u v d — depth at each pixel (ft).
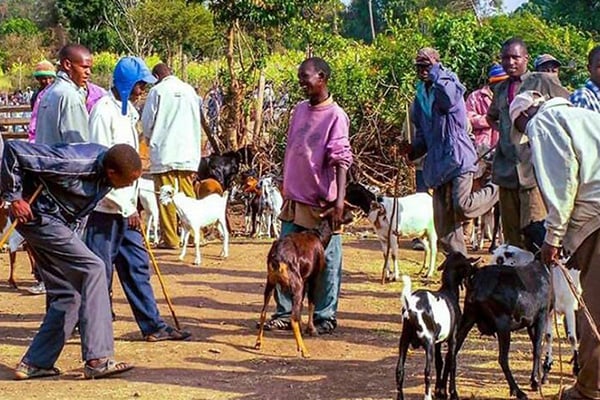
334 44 60.90
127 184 22.56
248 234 48.49
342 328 28.27
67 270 22.70
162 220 41.86
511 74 27.32
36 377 22.99
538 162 18.98
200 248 42.39
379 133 55.21
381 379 22.76
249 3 56.29
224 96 59.47
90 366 22.85
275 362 24.53
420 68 29.60
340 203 26.71
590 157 18.74
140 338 26.91
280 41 63.41
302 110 27.61
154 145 41.45
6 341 26.68
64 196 22.45
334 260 27.45
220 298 32.27
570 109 19.06
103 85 122.21
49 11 212.43
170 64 110.73
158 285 34.17
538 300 20.74
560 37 56.24
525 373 23.07
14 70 155.22
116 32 144.15
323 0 59.41
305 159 27.12
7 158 21.71
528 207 26.32
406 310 19.94
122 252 26.21
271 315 29.73
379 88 56.39
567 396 20.17
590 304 19.39
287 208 27.78
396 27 60.13
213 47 120.47
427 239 36.01
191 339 26.78
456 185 29.09
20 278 36.35
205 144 59.77
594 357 19.40
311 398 21.21
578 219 19.04
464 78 55.77
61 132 24.85
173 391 21.79
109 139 26.14
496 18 59.26
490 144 40.09
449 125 29.04
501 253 25.08
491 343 26.50
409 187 53.67
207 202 38.81
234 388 22.07
